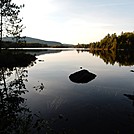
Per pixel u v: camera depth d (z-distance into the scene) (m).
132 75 30.45
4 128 10.88
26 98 16.81
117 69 38.31
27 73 31.77
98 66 44.09
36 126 11.28
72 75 26.77
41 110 13.89
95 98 17.06
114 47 137.50
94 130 10.88
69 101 16.08
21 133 10.36
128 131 10.75
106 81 25.12
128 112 13.56
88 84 23.06
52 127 11.21
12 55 45.16
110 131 10.76
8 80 24.73
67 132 10.62
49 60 60.19
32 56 61.22
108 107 14.62
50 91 19.56
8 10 23.20
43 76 29.19
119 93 18.84
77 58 70.00
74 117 12.69
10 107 14.29
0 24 23.34
